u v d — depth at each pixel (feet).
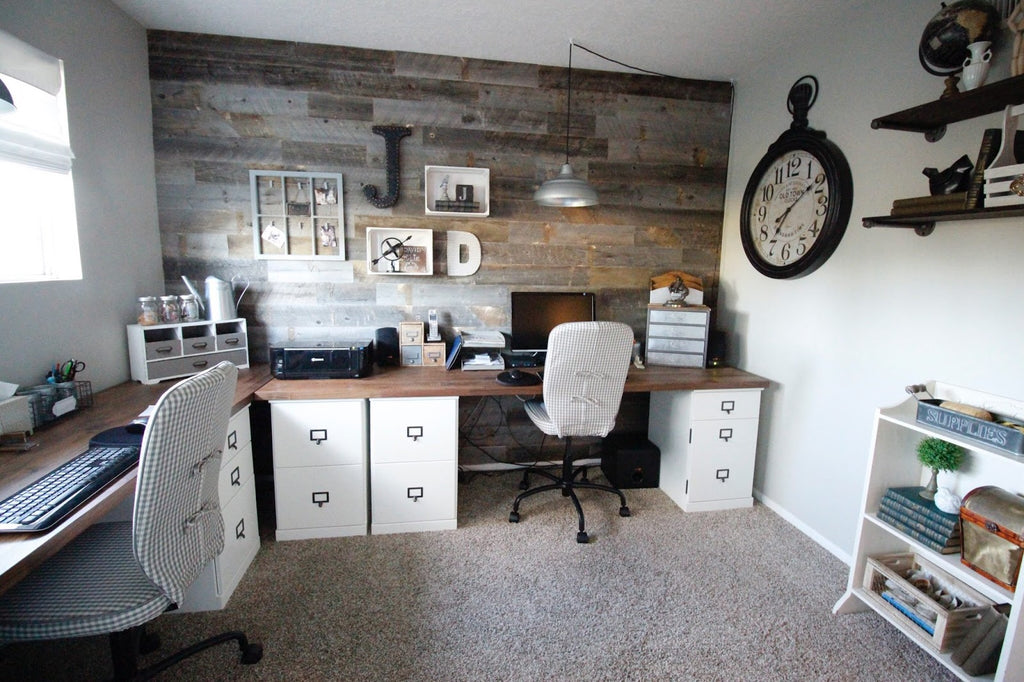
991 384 5.28
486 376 8.18
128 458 4.46
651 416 10.02
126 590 3.94
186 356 7.64
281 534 7.42
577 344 7.09
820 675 5.17
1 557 3.07
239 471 6.53
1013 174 4.51
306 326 9.00
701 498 8.58
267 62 8.28
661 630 5.76
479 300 9.48
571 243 9.64
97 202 6.84
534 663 5.26
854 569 5.98
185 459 3.77
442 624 5.80
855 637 5.71
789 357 8.25
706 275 10.25
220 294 8.04
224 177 8.41
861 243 6.86
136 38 7.68
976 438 4.80
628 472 9.46
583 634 5.68
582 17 7.30
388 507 7.64
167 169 8.23
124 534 4.67
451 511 7.82
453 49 8.50
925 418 5.38
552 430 7.91
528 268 9.57
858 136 6.89
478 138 9.05
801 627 5.85
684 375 8.69
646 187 9.76
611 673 5.16
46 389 5.48
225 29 7.89
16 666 5.07
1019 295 5.00
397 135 8.70
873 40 6.63
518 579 6.64
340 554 7.13
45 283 5.92
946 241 5.71
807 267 7.61
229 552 6.23
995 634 4.61
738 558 7.21
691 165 9.86
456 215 9.04
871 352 6.73
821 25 7.42
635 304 10.03
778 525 8.17
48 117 5.97
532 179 9.33
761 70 8.89
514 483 9.58
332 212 8.75
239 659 5.23
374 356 8.87
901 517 5.54
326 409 7.20
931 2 5.82
